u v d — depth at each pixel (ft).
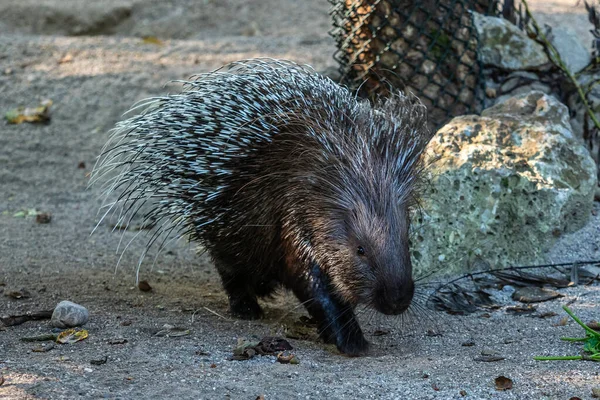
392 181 18.94
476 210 23.59
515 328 20.25
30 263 27.17
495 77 30.07
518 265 24.13
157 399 15.16
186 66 46.50
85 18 61.52
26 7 62.08
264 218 20.17
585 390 15.56
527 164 23.97
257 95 21.04
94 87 43.96
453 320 21.27
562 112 25.52
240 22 62.80
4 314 21.50
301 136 19.81
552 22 50.75
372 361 18.29
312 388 16.05
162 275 27.12
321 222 18.99
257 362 17.90
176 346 18.83
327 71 39.09
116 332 19.77
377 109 21.71
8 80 44.75
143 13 62.75
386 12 27.86
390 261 18.20
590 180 24.41
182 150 21.52
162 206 22.67
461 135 24.53
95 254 29.07
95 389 15.49
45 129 41.27
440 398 15.44
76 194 36.17
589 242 24.53
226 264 22.11
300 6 64.95
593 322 19.83
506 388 15.78
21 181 37.32
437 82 28.25
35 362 17.13
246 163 20.44
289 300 24.85
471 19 28.81
